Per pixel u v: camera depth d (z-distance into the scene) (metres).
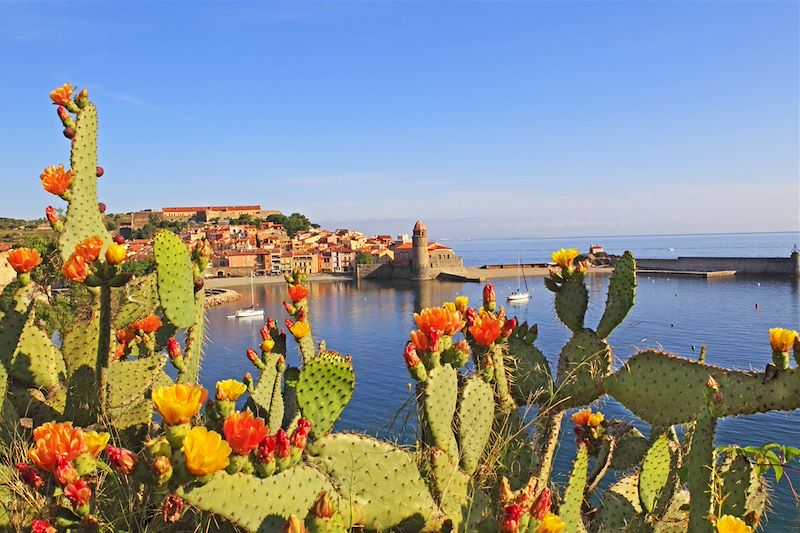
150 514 2.05
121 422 2.98
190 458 1.53
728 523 1.92
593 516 3.27
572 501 2.30
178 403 1.57
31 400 3.24
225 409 1.92
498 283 91.00
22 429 2.96
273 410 3.43
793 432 12.16
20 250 3.08
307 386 2.20
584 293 3.01
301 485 1.84
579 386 2.94
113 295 3.19
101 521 1.91
